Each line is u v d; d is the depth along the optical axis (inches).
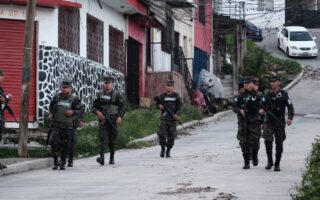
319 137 1164.5
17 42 1482.5
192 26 2790.4
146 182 904.3
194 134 1716.3
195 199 758.5
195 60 2851.9
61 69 1544.0
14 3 1471.5
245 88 1030.4
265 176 938.7
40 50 1494.8
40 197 808.9
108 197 792.9
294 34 3705.7
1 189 882.1
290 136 1541.6
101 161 1123.3
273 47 3981.3
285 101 987.3
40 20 1504.7
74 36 1654.8
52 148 1085.1
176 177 944.3
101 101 1125.7
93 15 1791.3
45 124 1451.8
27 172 1057.5
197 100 2273.6
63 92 1087.6
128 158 1233.4
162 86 2214.6
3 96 992.9
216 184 869.2
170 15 2420.0
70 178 970.1
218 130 1806.1
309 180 727.1
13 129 1427.2
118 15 2017.7
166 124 1232.8
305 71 3307.1
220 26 3115.2
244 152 1027.3
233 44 2947.8
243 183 876.0
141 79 2209.6
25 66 1170.0
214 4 3139.8
